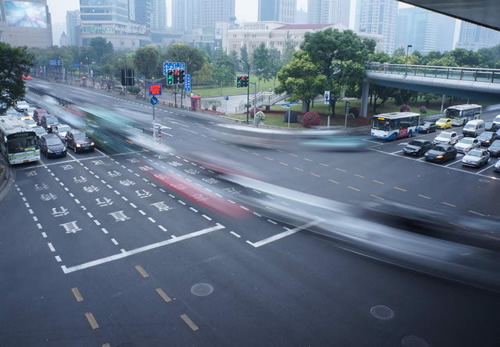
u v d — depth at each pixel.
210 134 47.53
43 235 19.41
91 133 45.66
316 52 57.00
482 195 26.86
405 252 18.02
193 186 27.16
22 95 40.25
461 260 17.34
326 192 26.55
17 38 186.88
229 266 16.52
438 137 43.19
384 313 13.45
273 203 24.09
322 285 15.13
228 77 105.25
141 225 20.61
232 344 11.91
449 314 13.43
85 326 12.73
